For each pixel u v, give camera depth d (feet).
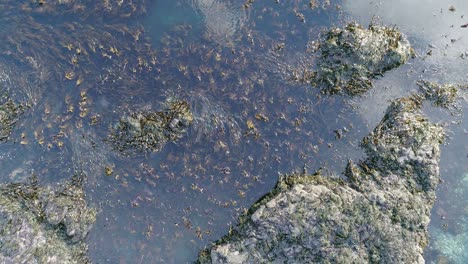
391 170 29.27
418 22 33.37
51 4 30.45
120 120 29.84
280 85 31.27
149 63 30.55
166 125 29.84
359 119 31.32
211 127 30.30
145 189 29.94
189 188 29.96
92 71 30.17
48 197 28.27
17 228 26.66
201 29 31.30
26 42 30.07
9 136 29.12
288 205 27.84
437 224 33.17
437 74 32.48
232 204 29.76
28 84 29.76
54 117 29.50
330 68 31.24
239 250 27.55
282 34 31.96
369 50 30.91
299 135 30.94
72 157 29.48
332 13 32.58
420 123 30.25
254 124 30.68
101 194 29.60
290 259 26.99
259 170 30.30
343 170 30.25
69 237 28.14
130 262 29.45
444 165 32.68
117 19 30.86
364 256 26.73
